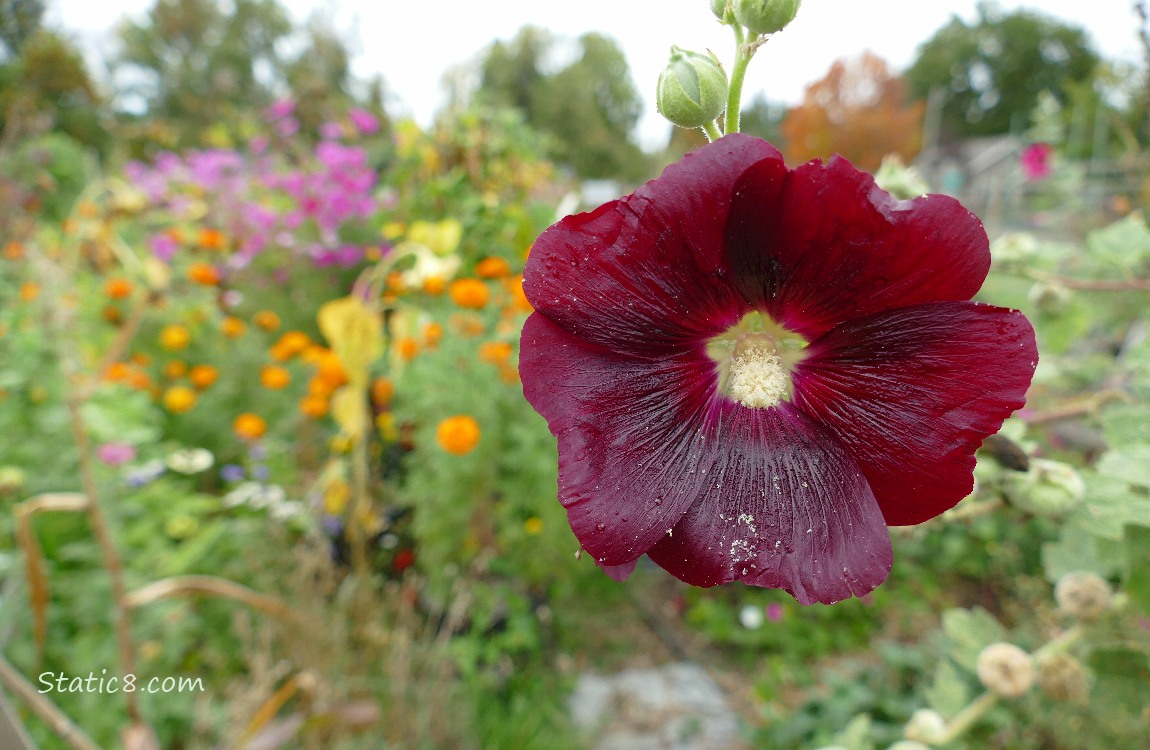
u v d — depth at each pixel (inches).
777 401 30.6
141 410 136.6
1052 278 65.7
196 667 109.9
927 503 28.4
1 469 103.9
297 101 290.7
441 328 142.6
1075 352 113.6
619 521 28.3
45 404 118.2
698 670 147.7
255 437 151.3
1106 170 285.6
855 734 58.4
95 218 225.8
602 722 129.3
